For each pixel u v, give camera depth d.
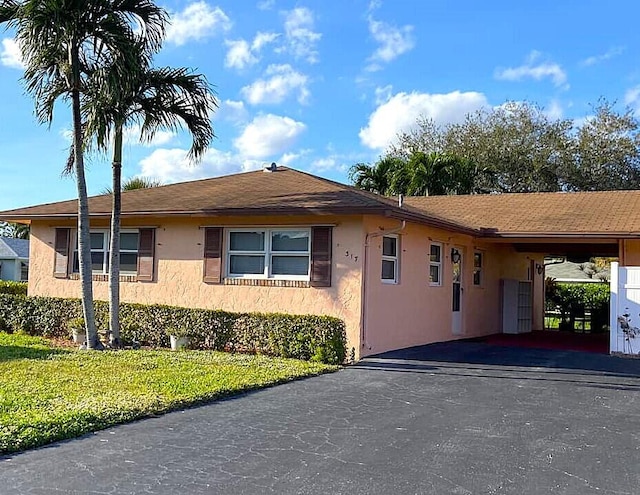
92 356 10.82
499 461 5.62
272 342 11.63
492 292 17.91
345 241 11.75
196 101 12.33
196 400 7.69
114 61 10.80
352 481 5.01
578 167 36.94
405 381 9.48
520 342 15.41
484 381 9.59
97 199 15.72
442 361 11.50
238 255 13.08
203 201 13.31
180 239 13.71
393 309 12.69
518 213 16.75
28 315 14.62
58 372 9.17
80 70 11.49
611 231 13.54
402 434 6.45
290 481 4.98
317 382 9.30
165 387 8.23
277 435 6.31
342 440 6.17
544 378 9.98
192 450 5.77
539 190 37.69
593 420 7.24
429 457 5.69
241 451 5.76
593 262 29.30
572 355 12.70
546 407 7.89
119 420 6.68
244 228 12.97
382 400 8.10
